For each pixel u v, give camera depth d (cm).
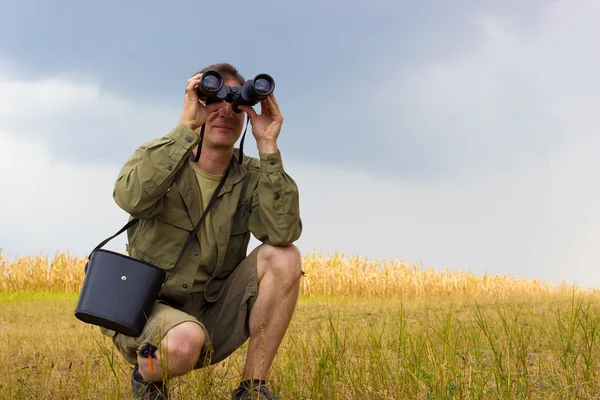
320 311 1051
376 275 1792
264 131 312
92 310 283
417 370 360
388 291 1794
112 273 289
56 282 1752
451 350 395
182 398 320
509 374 358
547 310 931
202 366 329
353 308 1123
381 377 365
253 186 327
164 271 297
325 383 369
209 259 316
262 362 321
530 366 422
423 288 1841
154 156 291
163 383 288
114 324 283
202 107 302
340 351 397
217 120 309
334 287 1769
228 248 326
